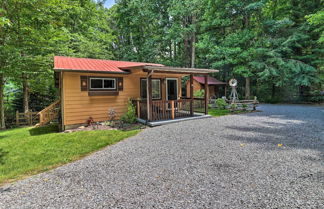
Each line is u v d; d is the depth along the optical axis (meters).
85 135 5.82
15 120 10.17
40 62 8.78
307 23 14.37
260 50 14.81
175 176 2.93
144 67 6.77
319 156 3.65
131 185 2.69
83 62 8.39
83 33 16.05
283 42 14.60
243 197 2.31
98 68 7.73
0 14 7.77
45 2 8.67
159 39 19.44
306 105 13.99
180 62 20.73
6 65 8.16
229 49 15.23
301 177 2.81
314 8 14.55
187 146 4.49
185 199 2.29
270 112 10.19
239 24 17.12
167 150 4.24
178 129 6.40
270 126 6.53
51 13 10.38
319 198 2.26
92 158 3.92
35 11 8.66
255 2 14.27
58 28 11.55
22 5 8.23
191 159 3.65
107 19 22.45
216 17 16.73
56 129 7.70
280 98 16.88
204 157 3.74
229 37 15.90
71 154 4.24
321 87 16.69
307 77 14.15
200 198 2.31
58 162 3.78
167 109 9.29
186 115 8.82
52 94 12.88
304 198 2.27
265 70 14.58
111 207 2.17
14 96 12.40
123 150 4.36
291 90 16.66
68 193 2.53
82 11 15.34
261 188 2.51
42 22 9.73
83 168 3.39
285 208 2.08
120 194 2.46
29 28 8.45
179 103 10.05
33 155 4.21
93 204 2.25
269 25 15.05
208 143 4.70
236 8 15.35
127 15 20.11
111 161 3.69
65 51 11.01
